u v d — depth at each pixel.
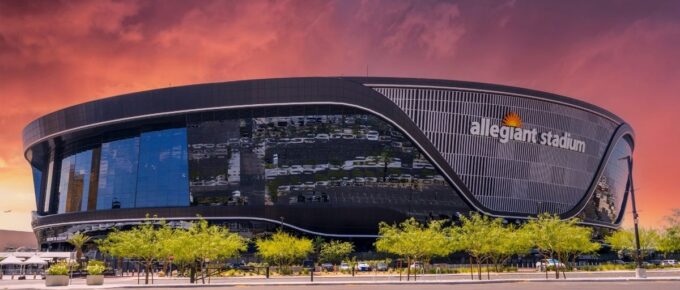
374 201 106.19
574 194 122.50
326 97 106.56
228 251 64.69
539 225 65.00
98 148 128.12
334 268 83.50
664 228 67.94
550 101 117.75
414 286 43.25
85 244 118.19
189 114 114.12
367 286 44.41
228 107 109.69
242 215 106.69
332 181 106.94
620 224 136.62
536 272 68.12
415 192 107.50
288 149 109.00
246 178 109.81
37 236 140.00
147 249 55.44
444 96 110.06
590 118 125.56
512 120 113.94
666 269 70.94
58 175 139.88
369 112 107.44
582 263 94.50
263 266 82.56
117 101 117.50
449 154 109.62
